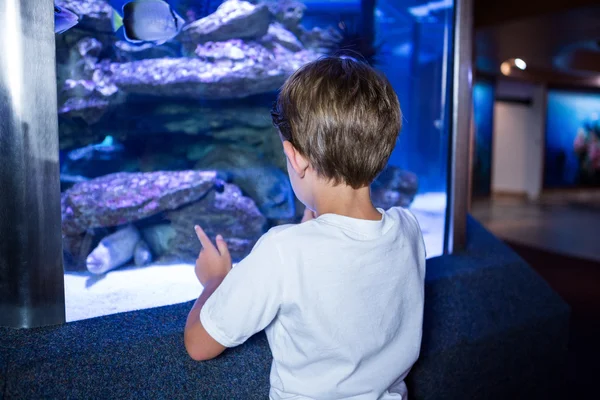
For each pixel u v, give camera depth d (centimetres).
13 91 99
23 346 100
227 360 112
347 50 118
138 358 104
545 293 199
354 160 75
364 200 82
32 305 108
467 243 221
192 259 190
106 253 169
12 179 102
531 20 716
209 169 251
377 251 78
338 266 74
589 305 384
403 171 305
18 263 106
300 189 85
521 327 183
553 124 1450
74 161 234
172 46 253
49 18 102
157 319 117
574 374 263
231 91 253
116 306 130
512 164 1488
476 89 1238
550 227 820
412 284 85
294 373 79
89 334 107
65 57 222
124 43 239
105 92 230
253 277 73
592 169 1564
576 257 565
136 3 217
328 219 78
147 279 159
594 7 632
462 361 167
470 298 179
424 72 431
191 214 213
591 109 1522
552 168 1477
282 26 278
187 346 80
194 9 250
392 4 327
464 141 198
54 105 104
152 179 208
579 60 1103
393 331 82
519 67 1226
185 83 242
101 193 193
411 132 431
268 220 247
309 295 73
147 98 252
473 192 1294
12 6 97
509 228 803
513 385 187
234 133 264
